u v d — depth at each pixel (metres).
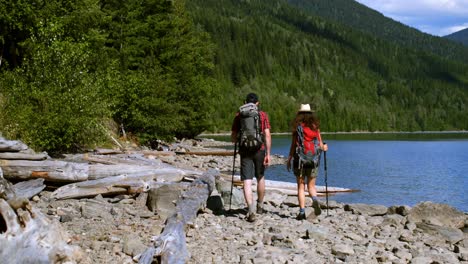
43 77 16.44
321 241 7.09
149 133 27.81
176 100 35.12
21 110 14.87
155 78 28.33
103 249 5.77
